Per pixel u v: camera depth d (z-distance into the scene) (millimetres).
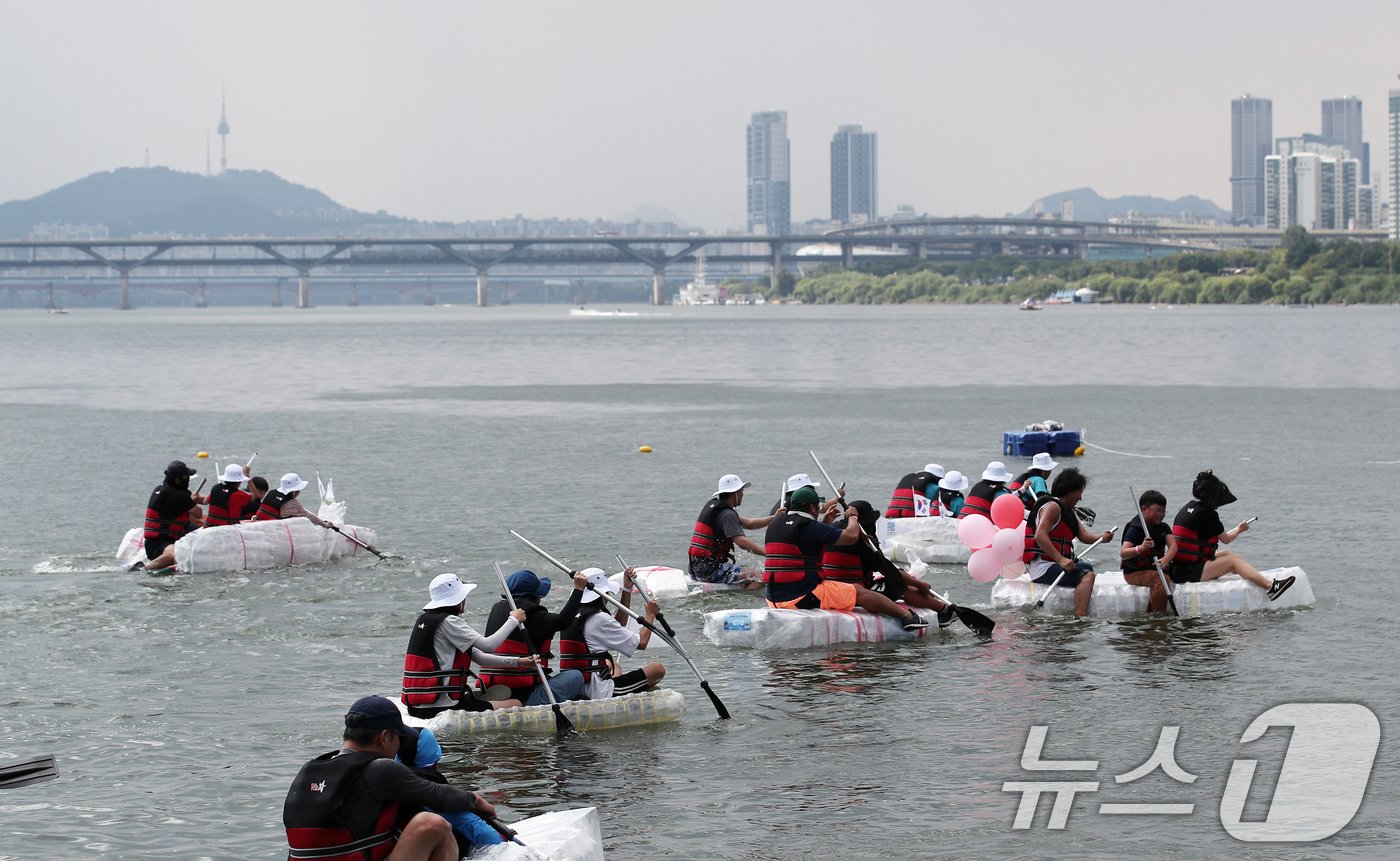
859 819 10781
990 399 55812
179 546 20641
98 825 10789
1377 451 35844
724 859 10062
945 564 21219
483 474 32969
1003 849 10219
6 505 28469
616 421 47500
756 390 62688
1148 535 17656
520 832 9641
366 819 8906
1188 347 99562
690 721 13328
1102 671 14828
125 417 50531
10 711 13609
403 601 18594
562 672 13547
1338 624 16688
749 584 19141
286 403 57094
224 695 14156
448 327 184500
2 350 116562
